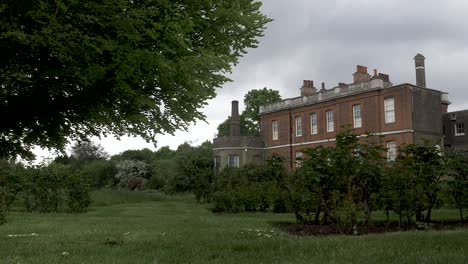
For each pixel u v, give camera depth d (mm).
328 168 9266
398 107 35000
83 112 7250
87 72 6312
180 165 37406
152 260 6125
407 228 9570
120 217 15344
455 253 5941
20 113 7281
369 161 9289
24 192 19500
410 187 9430
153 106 7074
